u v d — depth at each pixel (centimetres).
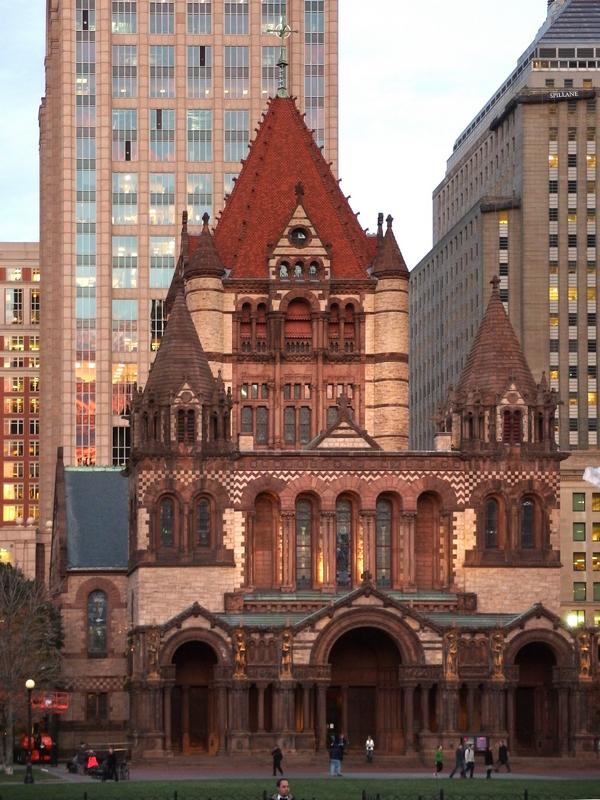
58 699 16900
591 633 15662
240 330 18862
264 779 13375
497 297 16775
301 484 16212
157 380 16188
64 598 18600
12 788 12375
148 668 15388
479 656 15550
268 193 19275
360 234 19400
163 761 15150
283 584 16138
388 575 16362
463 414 16400
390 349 18925
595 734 15775
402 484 16288
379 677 15938
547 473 16350
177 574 15950
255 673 15425
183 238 19825
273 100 19700
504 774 14388
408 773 14462
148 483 16012
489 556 16262
